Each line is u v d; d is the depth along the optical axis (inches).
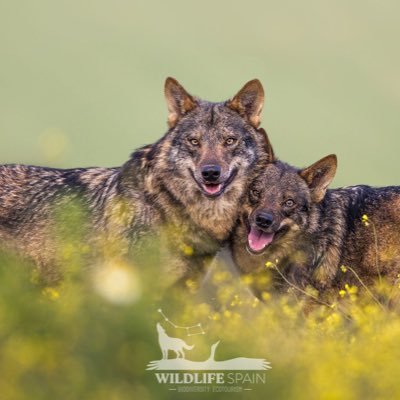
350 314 1376.7
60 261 1430.9
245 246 1425.9
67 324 796.0
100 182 1487.5
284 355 901.2
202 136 1419.8
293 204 1428.4
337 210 1493.6
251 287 1432.1
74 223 1115.3
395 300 1465.3
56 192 1510.8
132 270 923.4
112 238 1417.3
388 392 840.9
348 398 797.2
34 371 746.2
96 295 829.2
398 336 1006.4
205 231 1405.0
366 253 1489.9
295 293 1433.3
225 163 1405.0
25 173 1558.8
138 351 779.4
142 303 815.7
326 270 1467.8
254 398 774.5
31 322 798.5
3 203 1525.6
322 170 1455.5
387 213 1514.5
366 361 907.4
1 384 725.9
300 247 1444.4
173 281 1390.3
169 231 1390.3
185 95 1453.0
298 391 780.0
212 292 1389.0
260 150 1457.9
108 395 738.2
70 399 734.5
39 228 1488.7
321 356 909.2
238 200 1430.9
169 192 1397.6
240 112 1459.2
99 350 770.8
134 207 1411.2
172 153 1413.6
